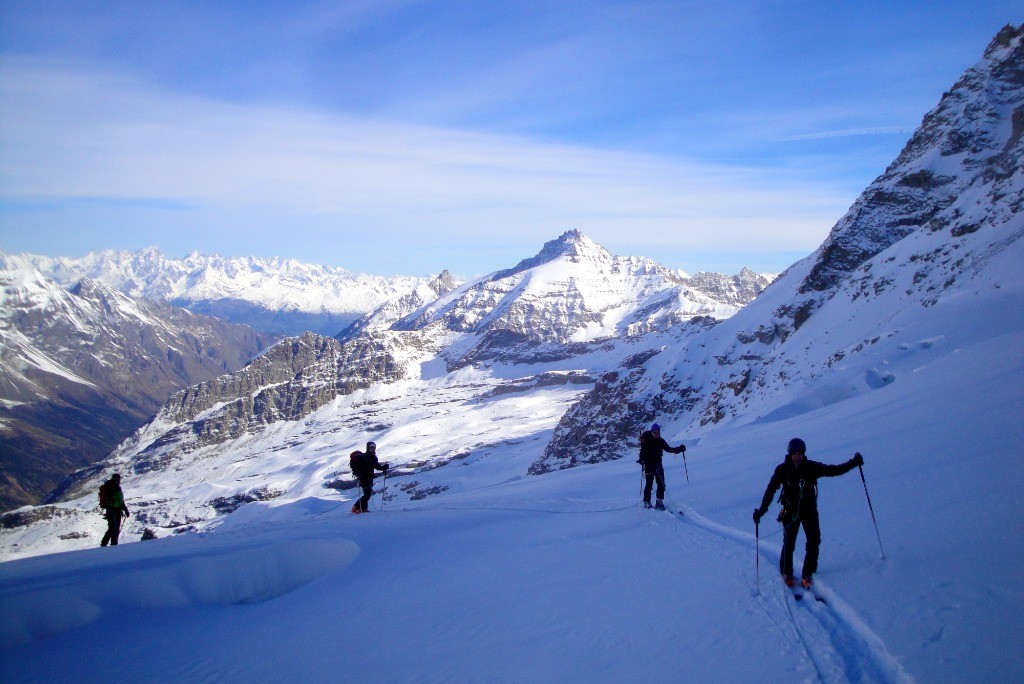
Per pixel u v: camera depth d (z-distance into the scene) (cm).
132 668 864
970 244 6066
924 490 1088
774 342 10431
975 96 10212
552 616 866
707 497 1570
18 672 884
